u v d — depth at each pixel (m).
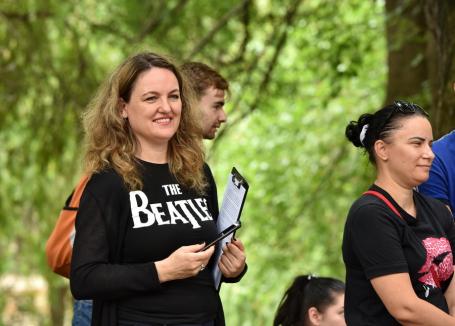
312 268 20.89
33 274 24.47
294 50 17.88
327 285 7.00
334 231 20.52
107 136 5.54
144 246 5.35
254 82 16.81
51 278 22.45
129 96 5.55
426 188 5.99
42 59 17.08
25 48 17.06
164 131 5.51
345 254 5.25
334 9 15.47
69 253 6.49
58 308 23.95
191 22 17.42
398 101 5.27
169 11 16.58
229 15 15.97
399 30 11.64
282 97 17.17
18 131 17.80
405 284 4.96
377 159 5.25
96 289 5.19
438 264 5.12
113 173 5.41
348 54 14.97
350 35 14.88
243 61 16.27
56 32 18.06
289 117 20.50
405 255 5.07
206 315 5.53
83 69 17.38
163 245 5.38
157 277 5.21
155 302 5.34
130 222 5.36
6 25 17.09
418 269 5.07
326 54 15.53
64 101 17.11
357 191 17.67
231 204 5.63
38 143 17.72
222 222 5.72
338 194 19.50
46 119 17.23
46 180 19.30
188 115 5.84
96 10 18.28
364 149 5.45
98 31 17.91
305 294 6.99
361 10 15.66
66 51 17.58
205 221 5.57
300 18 15.72
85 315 6.77
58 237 6.50
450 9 8.62
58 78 17.03
